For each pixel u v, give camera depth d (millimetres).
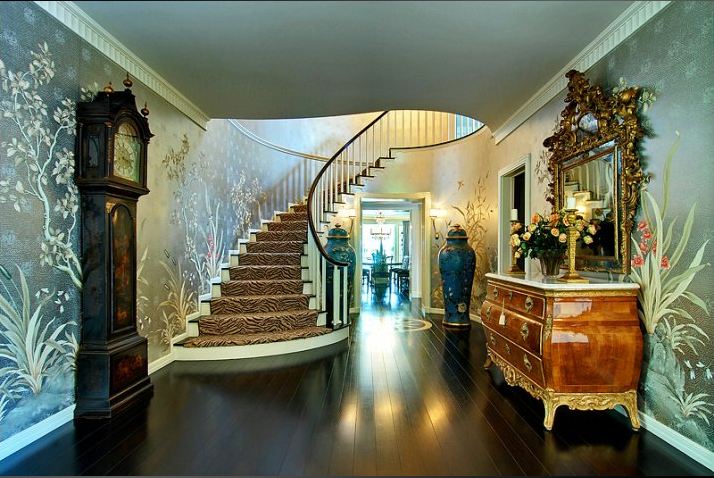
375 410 2652
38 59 2258
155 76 3324
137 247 3205
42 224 2287
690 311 2082
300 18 2467
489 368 3580
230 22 2518
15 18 2125
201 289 4492
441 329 5422
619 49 2611
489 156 5535
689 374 2094
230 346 3922
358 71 3238
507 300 3020
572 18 2477
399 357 3994
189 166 4184
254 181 6121
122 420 2492
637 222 2465
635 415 2359
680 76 2131
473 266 5496
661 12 2250
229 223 5305
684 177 2109
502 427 2402
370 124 6547
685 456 2074
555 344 2318
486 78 3373
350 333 5145
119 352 2635
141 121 2863
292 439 2240
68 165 2467
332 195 6434
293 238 5961
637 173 2441
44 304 2301
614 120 2633
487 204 5609
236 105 4062
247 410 2656
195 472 1908
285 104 4008
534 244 2945
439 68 3176
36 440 2219
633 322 2359
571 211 2582
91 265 2564
